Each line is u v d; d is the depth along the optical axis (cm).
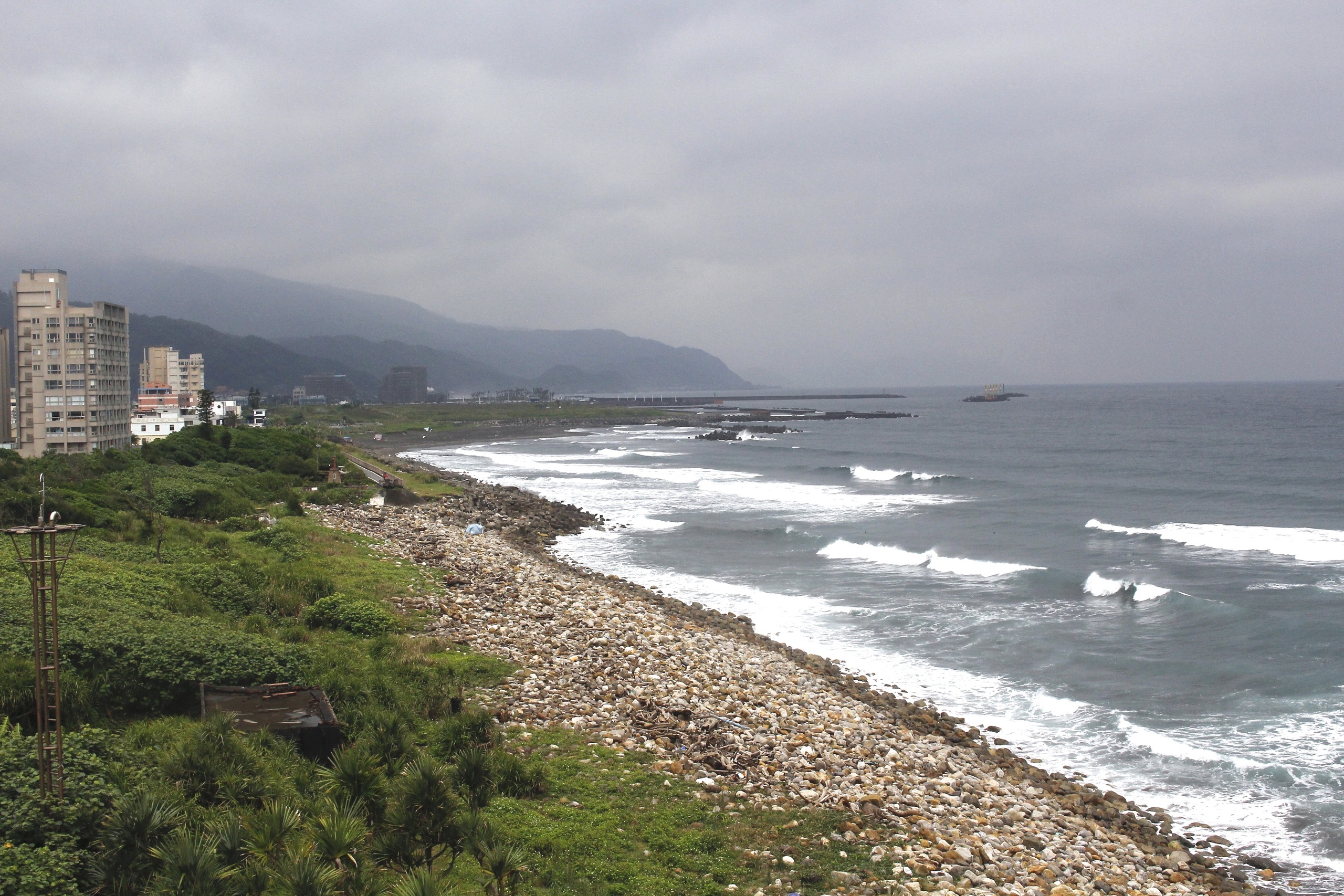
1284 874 1739
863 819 1669
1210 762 2222
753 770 1848
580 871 1344
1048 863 1628
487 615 2936
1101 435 14138
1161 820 1936
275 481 6359
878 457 11219
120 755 1421
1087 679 2864
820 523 6034
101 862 1081
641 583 4231
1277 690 2712
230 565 3069
